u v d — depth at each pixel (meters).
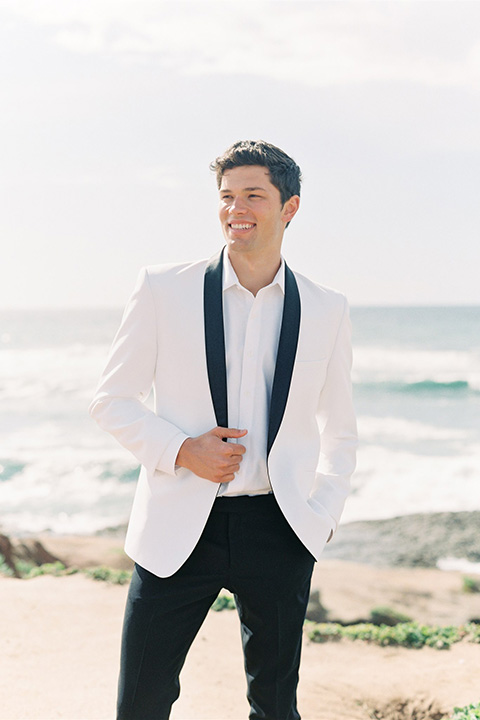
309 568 2.48
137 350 2.41
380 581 8.17
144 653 2.38
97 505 15.89
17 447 21.33
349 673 4.77
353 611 7.35
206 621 5.41
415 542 12.02
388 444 22.17
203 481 2.37
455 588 8.02
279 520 2.42
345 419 2.66
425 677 4.69
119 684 2.43
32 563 8.72
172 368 2.42
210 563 2.38
